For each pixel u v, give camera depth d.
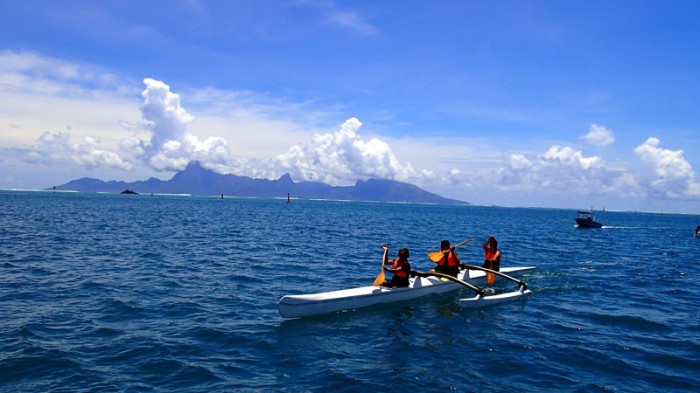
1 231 28.03
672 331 9.88
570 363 7.85
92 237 26.31
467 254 24.42
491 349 8.54
